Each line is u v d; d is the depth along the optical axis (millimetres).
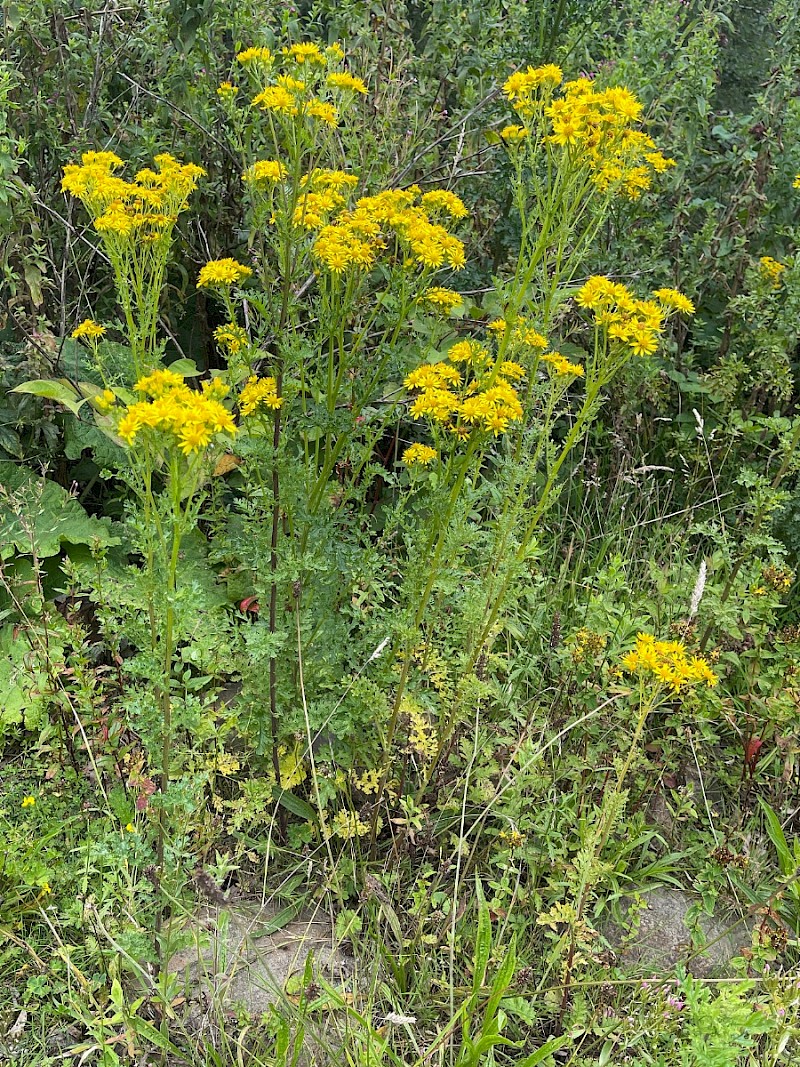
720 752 2859
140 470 1775
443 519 2205
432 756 2457
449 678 2631
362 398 2383
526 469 2361
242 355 2246
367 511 3326
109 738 2424
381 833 2512
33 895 2193
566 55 4023
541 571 3150
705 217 4289
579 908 2049
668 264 3965
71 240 3410
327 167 3430
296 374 2494
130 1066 1938
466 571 2484
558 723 2654
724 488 3801
